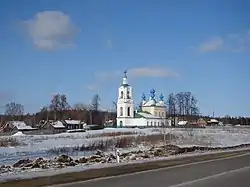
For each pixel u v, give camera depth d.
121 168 24.41
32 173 22.08
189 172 22.09
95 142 52.72
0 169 26.02
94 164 29.28
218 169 23.80
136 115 136.62
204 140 68.88
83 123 133.88
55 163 29.95
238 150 46.09
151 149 45.00
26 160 31.00
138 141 57.78
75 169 24.12
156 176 20.06
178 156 36.22
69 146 48.06
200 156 35.66
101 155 37.00
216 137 77.44
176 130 98.75
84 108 149.38
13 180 18.45
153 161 30.12
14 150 44.09
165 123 140.12
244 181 18.14
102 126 122.75
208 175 20.56
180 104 147.62
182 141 64.38
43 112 145.50
